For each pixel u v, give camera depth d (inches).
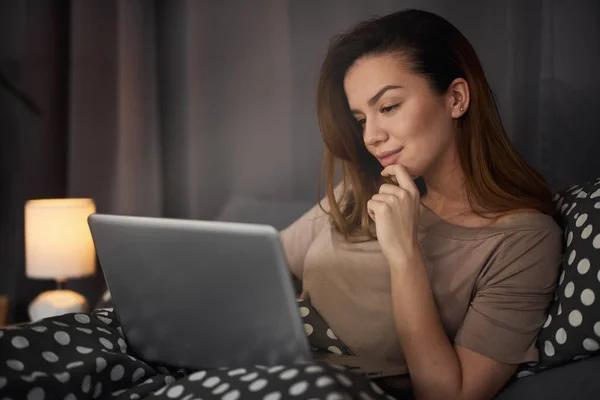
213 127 89.7
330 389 34.1
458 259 53.7
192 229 38.1
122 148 94.1
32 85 98.1
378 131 59.9
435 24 59.8
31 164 98.8
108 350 44.1
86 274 83.7
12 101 98.7
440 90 58.6
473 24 75.3
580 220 51.2
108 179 95.3
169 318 42.4
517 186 57.2
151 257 40.4
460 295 53.0
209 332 41.1
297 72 84.4
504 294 50.6
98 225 42.1
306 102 84.1
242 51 87.4
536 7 73.2
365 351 55.6
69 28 96.3
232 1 87.5
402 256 51.0
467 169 57.4
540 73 73.5
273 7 85.2
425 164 58.9
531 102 73.9
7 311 90.2
